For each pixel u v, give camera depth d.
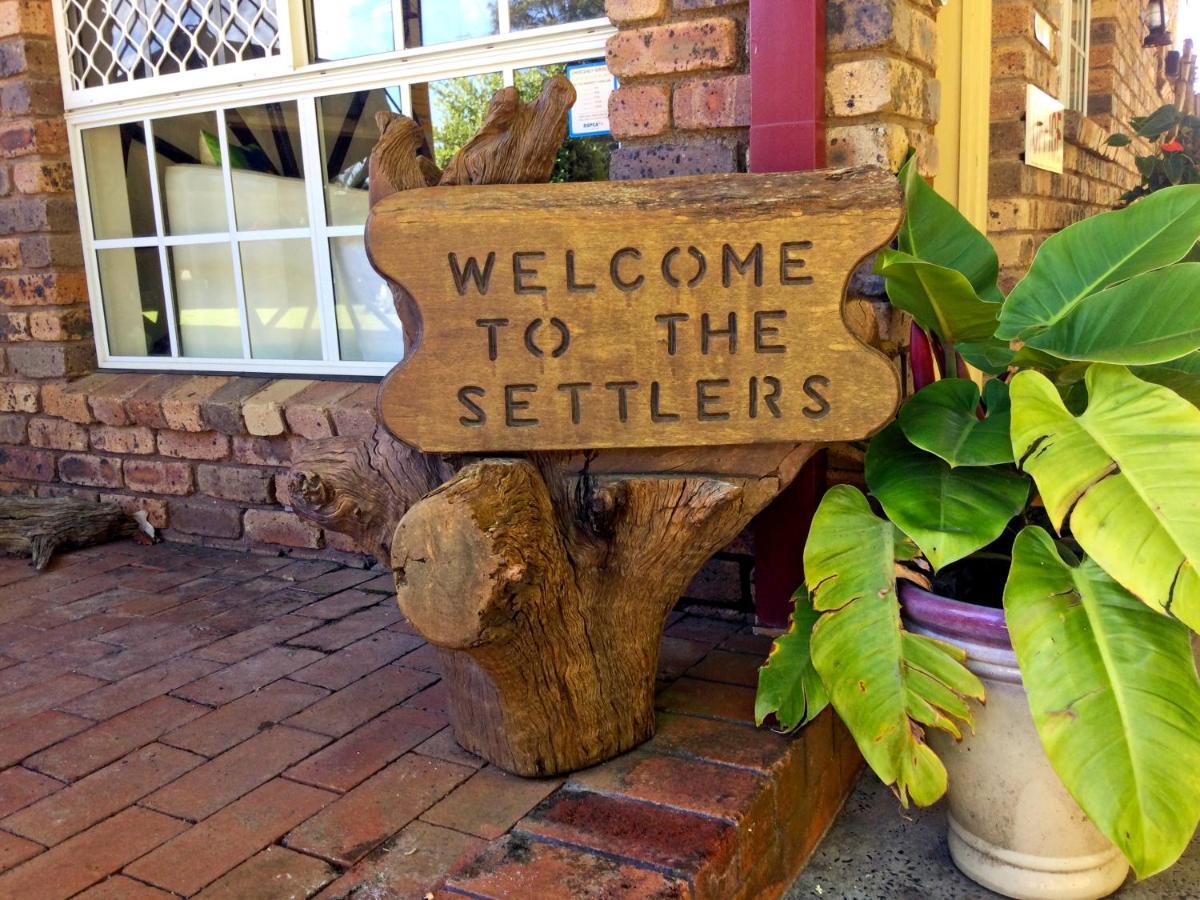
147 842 1.69
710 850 1.58
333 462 1.89
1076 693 1.50
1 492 3.93
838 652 1.73
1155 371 1.79
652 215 1.66
